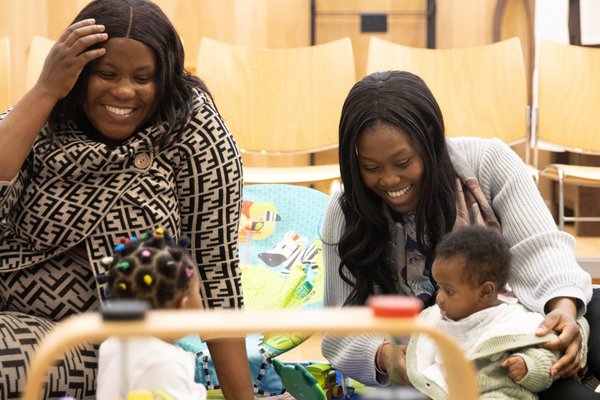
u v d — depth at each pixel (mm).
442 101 5094
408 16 6250
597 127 5152
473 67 5129
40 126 2371
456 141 2803
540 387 2314
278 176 4582
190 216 2588
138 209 2461
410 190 2561
